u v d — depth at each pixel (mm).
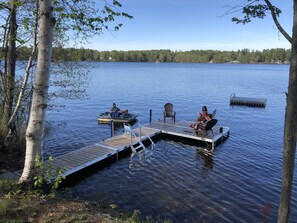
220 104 28797
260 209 7695
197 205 7816
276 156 12539
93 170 10477
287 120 3340
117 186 9031
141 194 8438
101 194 8312
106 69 87188
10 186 5332
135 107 26062
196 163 11492
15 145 9555
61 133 15953
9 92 9102
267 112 24875
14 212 4402
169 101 29734
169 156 12352
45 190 5805
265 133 17078
